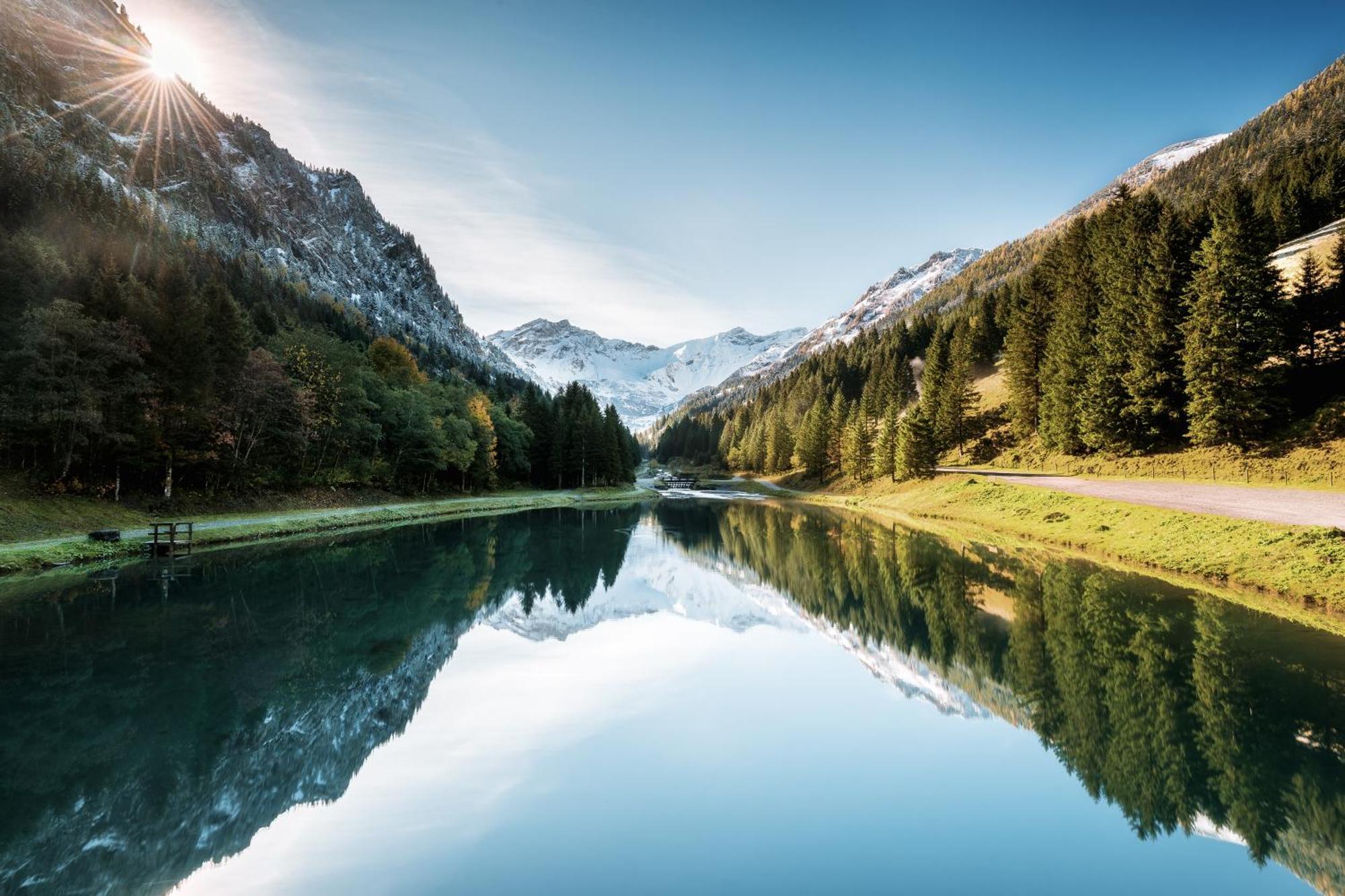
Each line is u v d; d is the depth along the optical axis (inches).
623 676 673.0
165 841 349.7
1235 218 1728.6
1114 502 1510.8
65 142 6943.9
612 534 2121.1
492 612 957.8
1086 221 2989.7
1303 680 590.9
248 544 1481.3
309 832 360.2
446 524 2178.9
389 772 441.4
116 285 1643.7
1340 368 1696.6
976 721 534.3
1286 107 7741.1
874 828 366.3
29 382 1295.5
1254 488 1478.8
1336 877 317.4
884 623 890.7
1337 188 2965.1
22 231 1934.1
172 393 1609.3
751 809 386.6
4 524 1185.4
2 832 360.8
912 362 5536.4
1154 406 1952.5
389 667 678.5
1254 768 437.1
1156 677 611.8
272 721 530.0
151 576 1090.7
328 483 2229.3
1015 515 1797.5
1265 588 918.4
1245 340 1679.4
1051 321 2768.2
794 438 5187.0
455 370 7263.8
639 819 377.4
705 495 4547.2
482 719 545.6
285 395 1926.7
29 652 690.2
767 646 801.6
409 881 312.7
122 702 561.0
